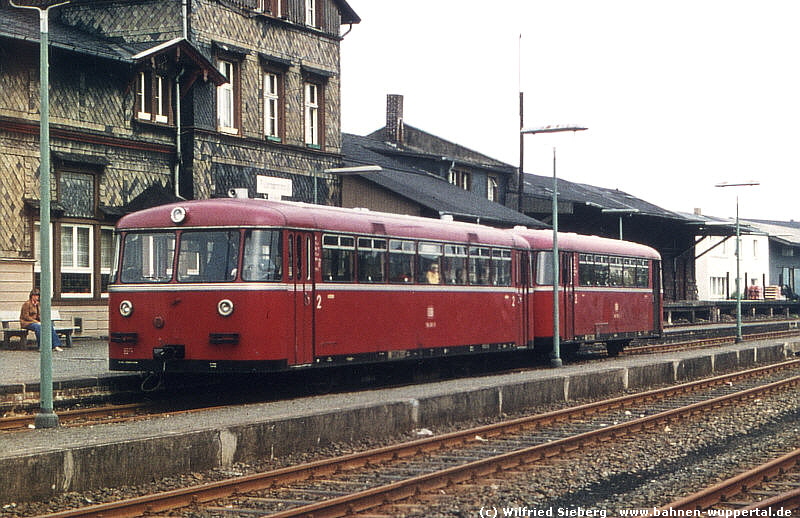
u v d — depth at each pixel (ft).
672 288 217.15
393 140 183.83
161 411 60.13
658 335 114.62
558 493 39.27
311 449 47.96
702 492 36.29
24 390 58.34
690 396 74.64
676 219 188.85
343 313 65.67
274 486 39.19
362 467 43.70
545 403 67.41
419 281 73.61
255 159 111.34
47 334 49.80
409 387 69.72
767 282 284.82
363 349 67.51
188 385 68.59
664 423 59.26
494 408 61.82
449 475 40.50
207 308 60.70
